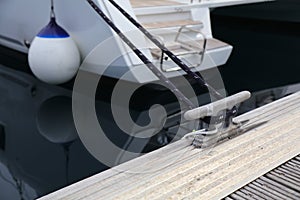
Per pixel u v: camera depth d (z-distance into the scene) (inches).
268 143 139.2
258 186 115.0
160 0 328.2
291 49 435.5
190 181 116.2
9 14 339.0
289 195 111.3
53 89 284.2
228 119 143.1
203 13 314.8
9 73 317.4
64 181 175.3
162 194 110.2
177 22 303.4
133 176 118.6
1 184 172.4
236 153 132.1
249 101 272.8
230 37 487.8
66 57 264.8
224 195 110.4
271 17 531.8
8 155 197.3
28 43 328.5
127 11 257.3
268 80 325.1
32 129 225.9
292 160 129.1
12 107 254.7
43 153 199.9
